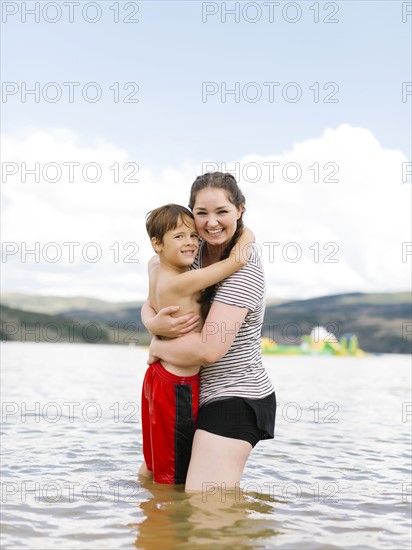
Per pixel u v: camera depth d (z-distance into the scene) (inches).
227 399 144.2
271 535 118.9
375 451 213.5
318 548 112.5
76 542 113.3
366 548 113.3
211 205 144.0
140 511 131.9
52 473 168.2
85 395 386.3
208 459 142.1
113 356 1050.7
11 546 111.1
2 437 223.9
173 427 147.1
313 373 709.9
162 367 148.0
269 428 148.5
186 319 144.6
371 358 1385.3
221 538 115.9
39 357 948.0
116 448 205.5
